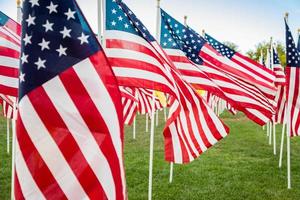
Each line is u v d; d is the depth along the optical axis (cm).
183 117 749
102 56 432
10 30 703
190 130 749
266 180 1151
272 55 1677
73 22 426
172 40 852
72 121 425
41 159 419
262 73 1041
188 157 755
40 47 423
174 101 771
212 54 973
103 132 432
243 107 875
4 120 2486
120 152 440
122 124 442
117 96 438
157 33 837
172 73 713
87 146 428
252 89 908
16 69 665
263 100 886
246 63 1048
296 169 1292
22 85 421
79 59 427
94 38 431
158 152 1526
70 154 425
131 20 652
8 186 1047
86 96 428
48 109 421
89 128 429
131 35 650
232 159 1433
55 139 422
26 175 416
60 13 425
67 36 425
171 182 1099
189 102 735
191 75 839
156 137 1912
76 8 427
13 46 670
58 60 424
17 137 418
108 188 431
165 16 888
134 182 1095
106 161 431
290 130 1004
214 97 2234
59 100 423
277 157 1488
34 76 421
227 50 1067
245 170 1265
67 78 424
